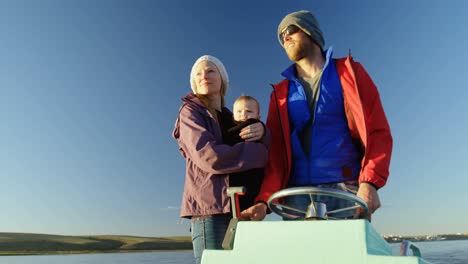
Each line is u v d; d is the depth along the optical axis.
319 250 1.64
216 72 3.58
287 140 3.28
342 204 3.01
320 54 3.51
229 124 3.55
